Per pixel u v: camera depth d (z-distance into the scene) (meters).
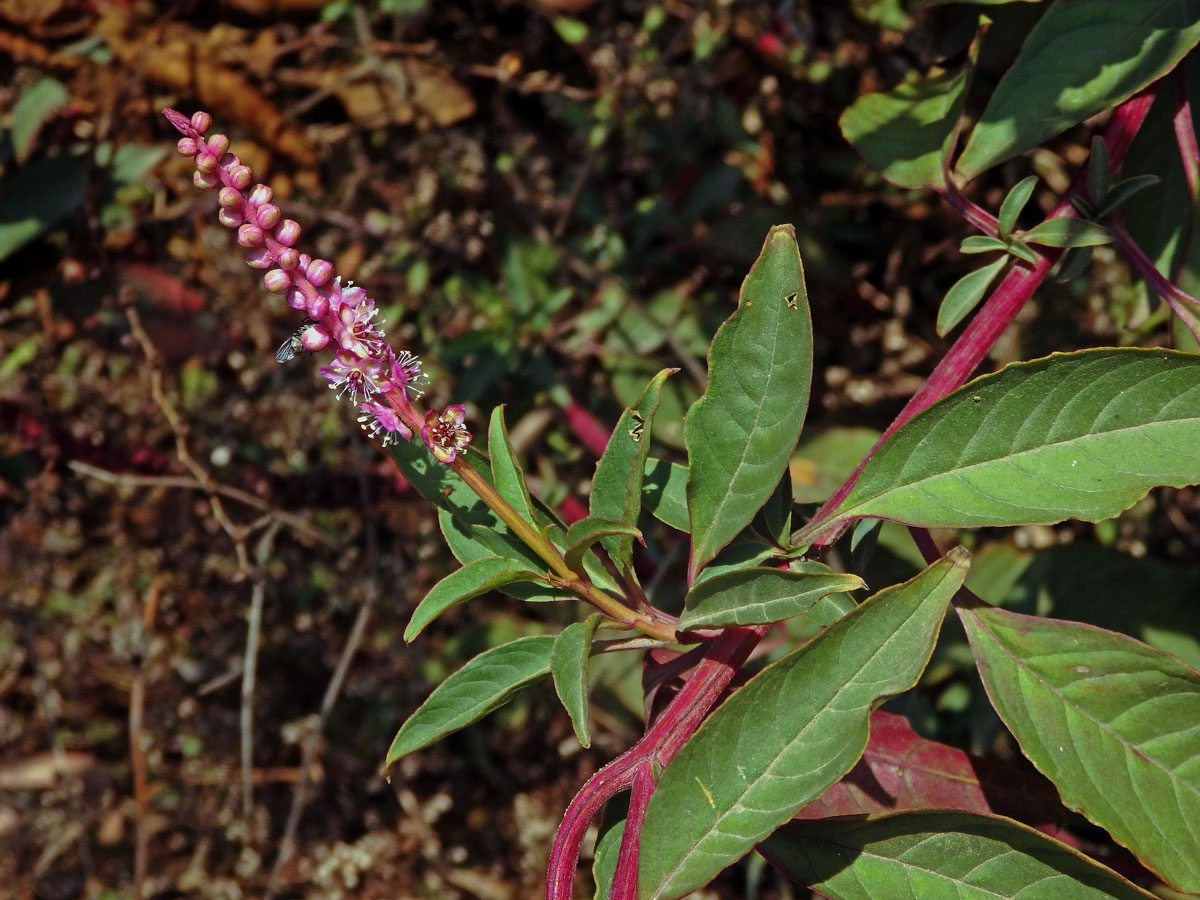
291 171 0.53
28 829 0.53
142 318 0.51
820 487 0.50
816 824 0.30
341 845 0.52
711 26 0.53
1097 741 0.31
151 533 0.52
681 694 0.29
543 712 0.54
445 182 0.52
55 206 0.49
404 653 0.53
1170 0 0.33
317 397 0.51
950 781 0.34
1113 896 0.29
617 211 0.54
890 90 0.38
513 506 0.29
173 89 0.50
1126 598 0.46
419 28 0.52
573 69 0.55
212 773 0.54
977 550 0.49
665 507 0.32
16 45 0.49
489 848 0.55
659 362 0.51
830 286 0.55
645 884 0.28
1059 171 0.53
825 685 0.28
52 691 0.53
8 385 0.49
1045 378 0.29
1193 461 0.29
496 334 0.50
